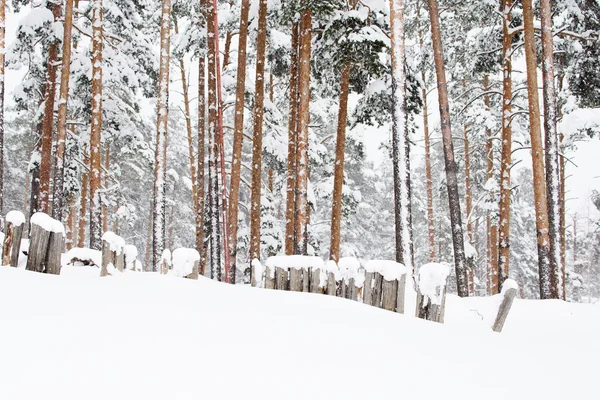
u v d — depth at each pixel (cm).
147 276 644
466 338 498
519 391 332
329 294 689
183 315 422
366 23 1325
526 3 1253
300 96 1326
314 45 1544
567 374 397
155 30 2322
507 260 1481
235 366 304
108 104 2012
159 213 1441
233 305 499
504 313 684
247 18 1433
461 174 2848
